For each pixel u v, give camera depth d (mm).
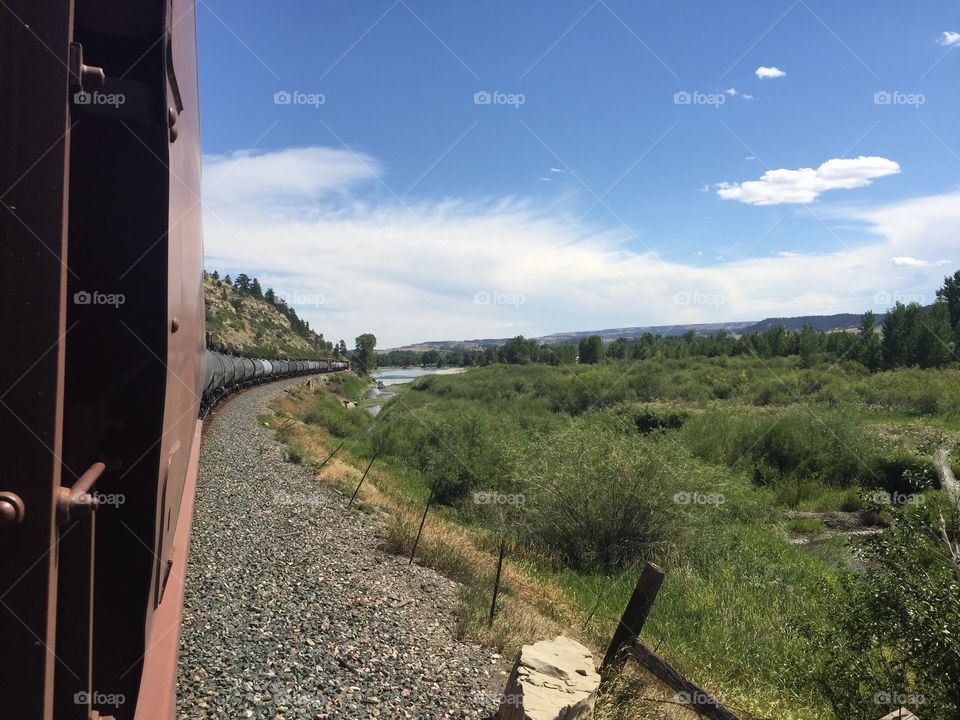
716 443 20734
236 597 5656
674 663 6617
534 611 7496
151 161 1921
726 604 8500
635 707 4652
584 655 4895
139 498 2092
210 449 13008
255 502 9555
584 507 11070
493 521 12547
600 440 11891
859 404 32344
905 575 5676
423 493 15875
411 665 5016
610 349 80000
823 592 8984
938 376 40000
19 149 1349
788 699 6113
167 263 1985
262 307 118000
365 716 4137
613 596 9148
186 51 2439
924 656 5258
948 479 6203
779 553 11859
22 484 1342
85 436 1887
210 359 13570
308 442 17141
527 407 37156
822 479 19062
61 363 1372
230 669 4316
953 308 68438
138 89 1803
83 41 1844
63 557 1688
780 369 53375
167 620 2891
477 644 5902
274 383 36406
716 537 11430
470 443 17703
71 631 1708
